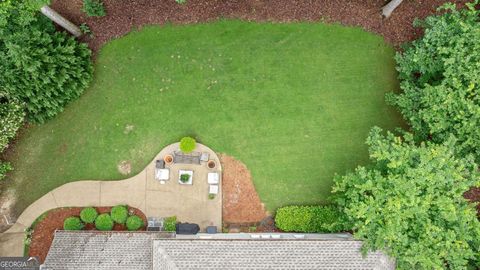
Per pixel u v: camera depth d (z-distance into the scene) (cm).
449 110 1961
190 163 2533
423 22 2322
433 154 1878
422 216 1891
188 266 2055
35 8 2056
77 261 2258
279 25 2577
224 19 2577
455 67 1983
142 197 2542
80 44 2434
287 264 2061
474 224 1906
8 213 2539
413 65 2212
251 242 2089
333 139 2553
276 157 2550
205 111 2558
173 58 2577
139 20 2569
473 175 1889
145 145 2553
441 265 1883
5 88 2184
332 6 2556
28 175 2553
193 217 2534
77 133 2562
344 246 2078
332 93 2561
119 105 2570
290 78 2566
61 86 2327
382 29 2555
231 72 2567
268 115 2559
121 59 2578
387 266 2036
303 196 2539
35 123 2530
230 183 2542
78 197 2542
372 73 2566
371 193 2120
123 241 2298
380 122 2553
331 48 2572
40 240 2527
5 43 2114
